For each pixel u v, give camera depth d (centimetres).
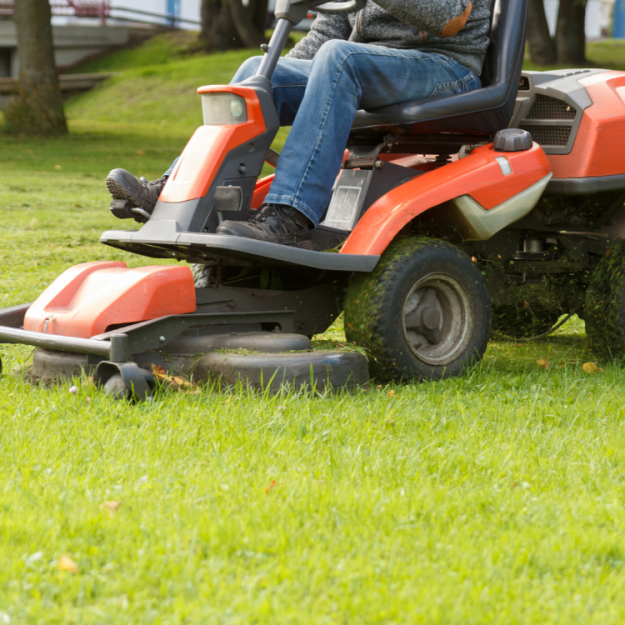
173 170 782
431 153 914
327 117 771
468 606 375
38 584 392
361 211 832
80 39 7481
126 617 367
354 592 387
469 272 828
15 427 603
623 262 898
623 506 486
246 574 405
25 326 770
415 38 848
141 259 1512
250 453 563
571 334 1156
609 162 882
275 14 809
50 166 3344
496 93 855
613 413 687
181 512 464
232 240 708
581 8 5994
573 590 396
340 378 723
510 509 479
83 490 493
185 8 8775
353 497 485
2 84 6200
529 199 847
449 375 813
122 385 672
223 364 716
